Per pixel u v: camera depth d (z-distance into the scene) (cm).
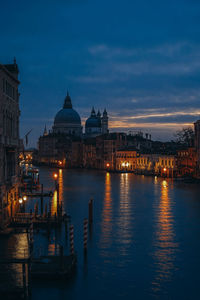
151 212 7325
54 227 5753
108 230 5797
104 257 4544
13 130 5847
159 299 3541
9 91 5600
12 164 5825
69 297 3534
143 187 12075
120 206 8081
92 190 11238
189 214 7112
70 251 4356
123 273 4075
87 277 3959
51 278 3734
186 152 16462
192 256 4603
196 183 13400
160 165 18588
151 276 4012
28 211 7356
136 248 4894
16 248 4350
